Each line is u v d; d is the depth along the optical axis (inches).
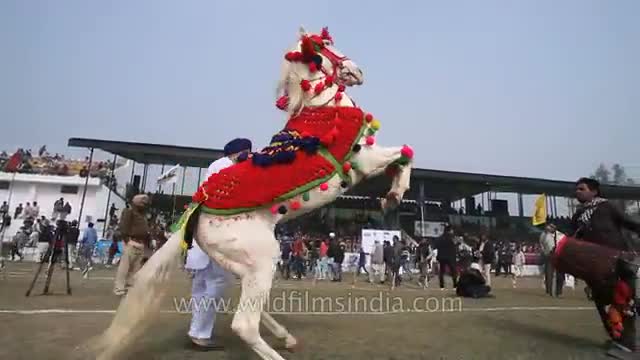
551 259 201.0
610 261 183.6
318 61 176.6
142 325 144.5
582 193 212.7
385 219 1262.3
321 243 778.2
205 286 183.6
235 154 194.7
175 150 998.4
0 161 1216.8
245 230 147.5
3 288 364.2
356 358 167.9
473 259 593.3
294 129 163.9
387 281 689.6
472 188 1268.5
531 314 305.3
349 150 160.1
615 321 184.2
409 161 178.5
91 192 1186.0
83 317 235.3
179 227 151.8
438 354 177.2
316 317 266.2
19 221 995.3
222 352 172.9
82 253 620.1
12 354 159.0
